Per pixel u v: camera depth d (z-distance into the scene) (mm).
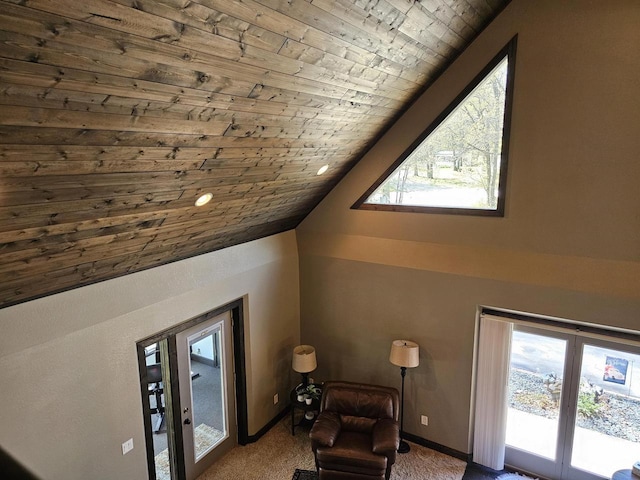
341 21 2355
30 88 1604
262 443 5113
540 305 4082
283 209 4723
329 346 5613
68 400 3162
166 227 3275
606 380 4148
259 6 1904
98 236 2775
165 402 4270
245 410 5023
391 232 4863
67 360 3129
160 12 1640
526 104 3830
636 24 3291
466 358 4602
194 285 4156
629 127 3449
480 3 3324
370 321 5211
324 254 5410
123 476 3650
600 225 3697
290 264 5516
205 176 2961
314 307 5652
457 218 4418
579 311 3891
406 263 4816
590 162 3650
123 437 3621
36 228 2330
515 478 4551
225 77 2197
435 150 4461
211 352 4641
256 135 2902
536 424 4566
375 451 4191
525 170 3955
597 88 3512
